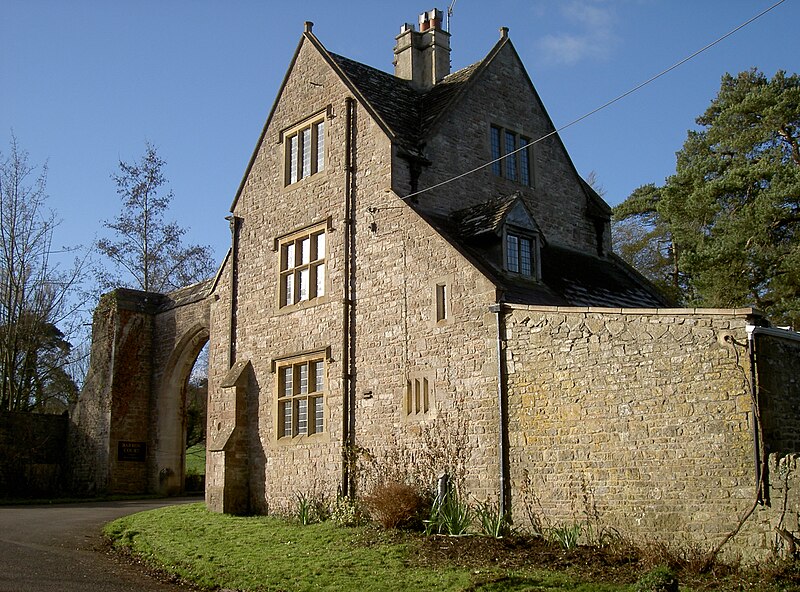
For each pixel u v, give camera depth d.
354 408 18.94
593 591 10.91
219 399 22.61
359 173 19.98
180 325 30.62
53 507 25.61
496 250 18.17
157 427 30.88
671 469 13.32
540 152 22.81
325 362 19.83
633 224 40.25
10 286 34.19
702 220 29.09
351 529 16.23
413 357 17.72
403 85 22.72
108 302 31.77
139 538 16.78
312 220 21.08
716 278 26.08
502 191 21.47
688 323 13.53
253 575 12.83
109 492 29.89
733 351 13.00
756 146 30.00
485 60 22.00
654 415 13.64
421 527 15.83
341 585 11.86
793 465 12.05
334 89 21.09
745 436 12.67
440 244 17.55
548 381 15.04
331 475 19.11
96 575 13.30
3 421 31.08
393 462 17.69
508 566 12.56
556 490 14.62
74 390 38.91
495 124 21.80
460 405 16.48
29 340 34.47
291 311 21.23
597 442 14.22
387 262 18.78
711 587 11.16
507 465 15.38
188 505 23.42
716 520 12.73
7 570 13.28
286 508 20.23
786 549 11.84
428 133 20.11
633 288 22.53
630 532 13.58
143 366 31.61
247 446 21.84
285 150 22.52
